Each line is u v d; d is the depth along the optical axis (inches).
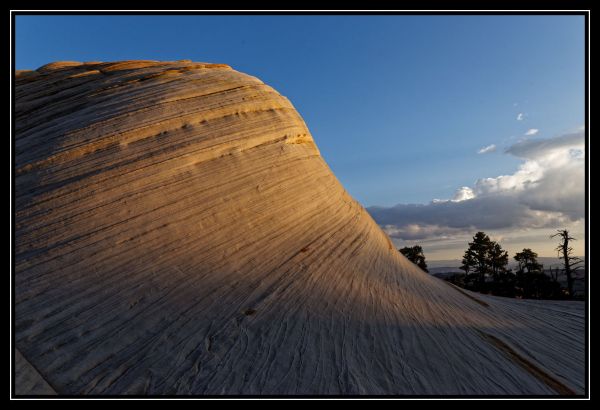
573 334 546.6
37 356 251.3
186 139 493.7
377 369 284.5
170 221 411.8
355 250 562.9
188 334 301.9
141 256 365.4
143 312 312.2
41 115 474.9
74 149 420.8
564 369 369.7
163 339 291.3
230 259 413.4
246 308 350.6
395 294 457.1
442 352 327.9
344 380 264.4
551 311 741.3
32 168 395.5
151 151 458.0
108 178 412.2
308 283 420.5
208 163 497.7
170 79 580.7
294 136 663.1
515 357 363.9
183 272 369.1
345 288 433.1
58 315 285.6
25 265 314.5
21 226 344.8
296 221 535.8
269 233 482.3
